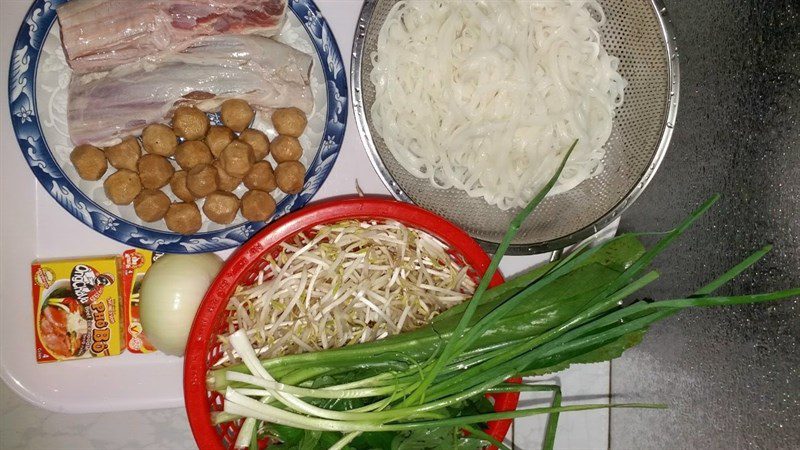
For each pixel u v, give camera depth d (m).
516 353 0.50
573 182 0.62
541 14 0.61
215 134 0.57
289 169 0.58
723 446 0.49
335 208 0.54
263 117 0.61
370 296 0.59
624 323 0.51
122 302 0.60
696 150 0.55
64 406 0.60
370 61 0.58
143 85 0.56
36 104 0.57
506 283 0.55
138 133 0.58
